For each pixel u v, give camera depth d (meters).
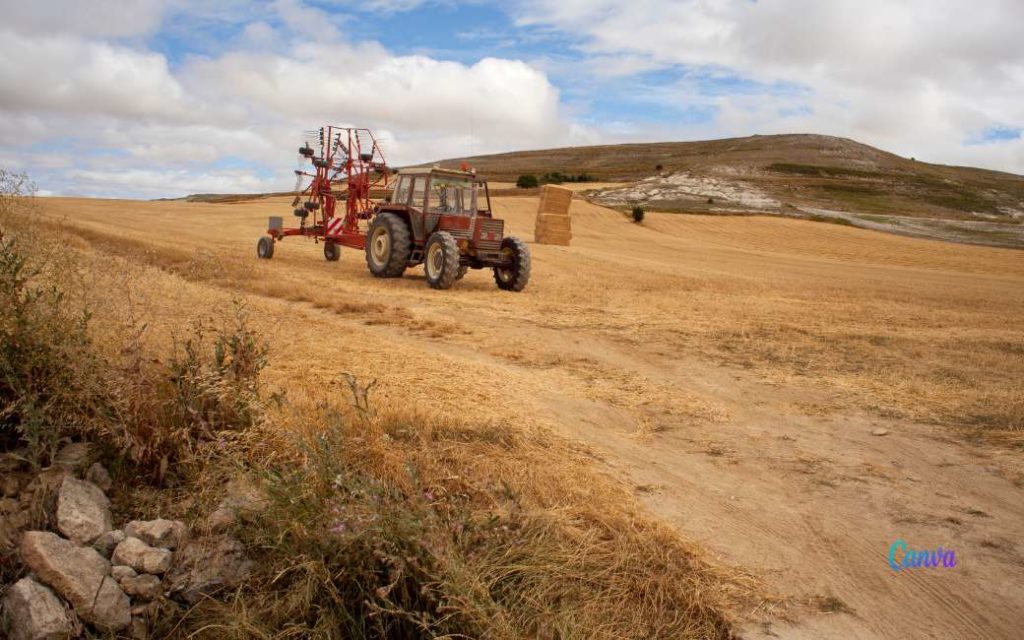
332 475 2.75
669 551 2.98
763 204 83.88
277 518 2.60
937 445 4.91
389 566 2.43
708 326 9.88
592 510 3.24
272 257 16.72
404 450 3.61
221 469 3.05
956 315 14.32
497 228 13.15
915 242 51.56
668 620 2.56
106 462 3.10
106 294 3.98
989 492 4.06
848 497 3.89
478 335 8.12
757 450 4.61
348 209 16.31
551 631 2.39
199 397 3.37
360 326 8.29
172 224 30.78
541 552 2.75
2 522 2.65
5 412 2.94
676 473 4.06
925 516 3.69
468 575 2.37
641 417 5.18
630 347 8.05
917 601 2.87
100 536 2.63
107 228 21.23
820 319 11.70
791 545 3.26
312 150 16.98
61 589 2.35
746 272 25.52
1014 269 40.59
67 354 3.18
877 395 6.32
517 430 4.34
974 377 7.32
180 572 2.56
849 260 42.12
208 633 2.37
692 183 98.00
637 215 53.78
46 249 3.66
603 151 173.62
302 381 4.84
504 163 161.12
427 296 11.52
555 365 6.81
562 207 35.28
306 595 2.40
